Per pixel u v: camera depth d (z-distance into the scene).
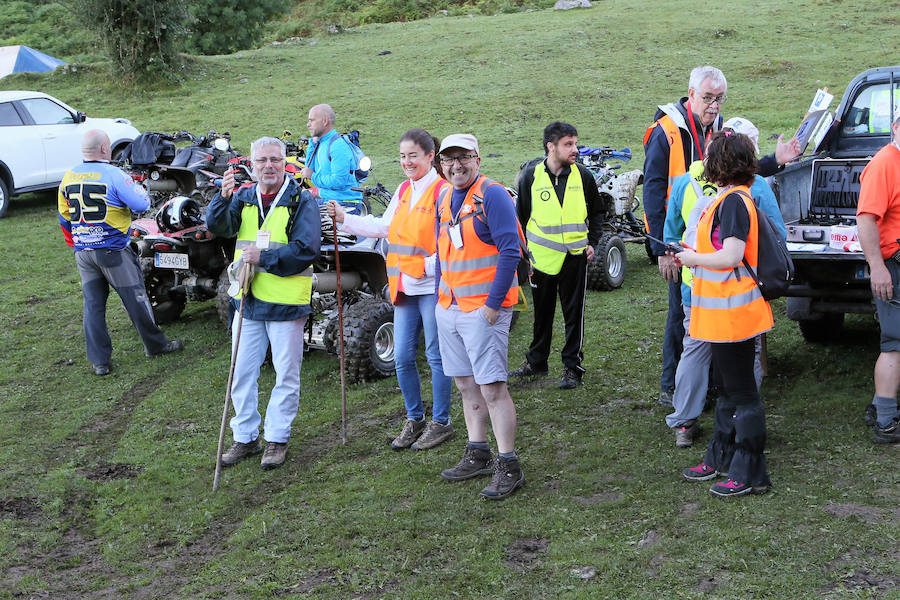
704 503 4.26
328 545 4.27
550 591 3.69
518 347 7.16
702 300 4.28
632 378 6.18
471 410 4.82
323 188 7.93
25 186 13.72
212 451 5.57
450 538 4.21
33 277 10.27
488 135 17.14
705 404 5.34
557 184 5.92
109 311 8.91
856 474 4.37
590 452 5.02
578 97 19.84
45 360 7.57
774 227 4.27
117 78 23.67
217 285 7.95
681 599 3.50
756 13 27.30
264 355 5.42
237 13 34.25
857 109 6.72
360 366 6.51
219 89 22.84
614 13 28.89
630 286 8.80
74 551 4.50
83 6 23.22
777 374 6.00
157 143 10.63
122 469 5.42
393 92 21.17
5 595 4.07
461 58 24.47
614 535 4.07
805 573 3.58
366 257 7.11
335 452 5.44
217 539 4.52
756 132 5.02
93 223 6.98
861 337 6.60
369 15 38.03
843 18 25.89
